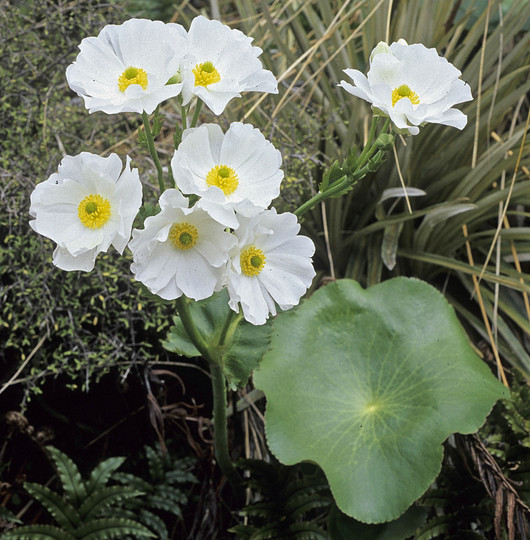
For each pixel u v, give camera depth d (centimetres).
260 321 61
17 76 98
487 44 99
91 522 81
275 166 59
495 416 88
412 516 79
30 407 91
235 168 60
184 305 66
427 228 97
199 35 61
